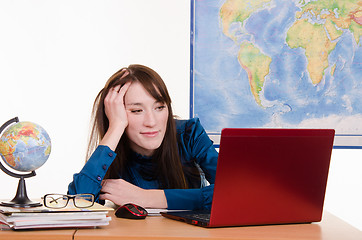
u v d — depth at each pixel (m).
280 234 1.18
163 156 1.85
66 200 1.29
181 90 3.19
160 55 3.19
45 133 1.32
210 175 1.95
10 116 3.16
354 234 1.21
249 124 3.08
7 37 3.16
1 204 1.24
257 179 1.25
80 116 3.19
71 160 3.20
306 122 3.09
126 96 1.69
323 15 3.09
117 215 1.40
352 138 3.09
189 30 3.18
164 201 1.54
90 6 3.19
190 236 1.11
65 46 3.19
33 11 3.17
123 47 3.19
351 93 3.09
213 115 3.07
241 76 3.07
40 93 3.18
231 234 1.15
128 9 3.19
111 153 1.58
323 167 1.33
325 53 3.09
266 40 3.08
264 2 3.08
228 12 3.07
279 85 3.09
